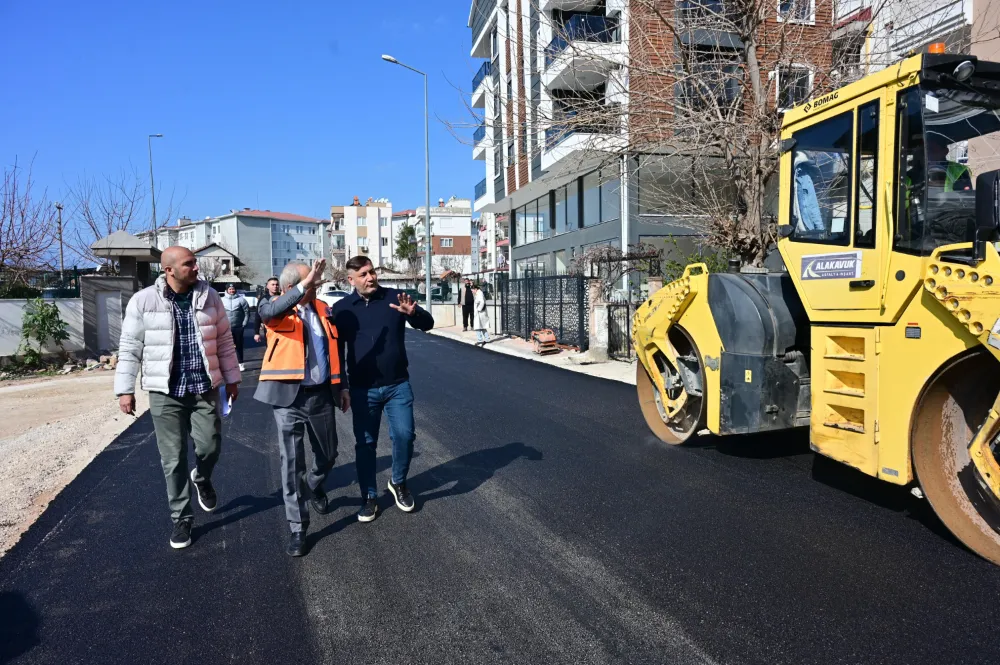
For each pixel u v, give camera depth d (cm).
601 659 308
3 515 521
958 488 408
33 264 1878
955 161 416
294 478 439
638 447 684
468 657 313
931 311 399
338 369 466
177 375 445
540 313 1912
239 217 9706
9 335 1519
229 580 399
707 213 1076
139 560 431
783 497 513
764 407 554
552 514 496
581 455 658
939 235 409
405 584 389
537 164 2533
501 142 1194
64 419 970
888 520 457
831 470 579
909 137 417
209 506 515
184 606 369
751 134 978
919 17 988
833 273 474
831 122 480
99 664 315
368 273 484
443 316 2945
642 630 331
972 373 390
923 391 404
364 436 487
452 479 589
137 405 1020
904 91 420
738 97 1007
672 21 1006
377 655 317
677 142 1034
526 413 878
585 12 1285
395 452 496
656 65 1038
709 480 563
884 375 432
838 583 371
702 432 653
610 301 1536
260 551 441
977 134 425
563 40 1170
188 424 462
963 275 368
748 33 958
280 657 317
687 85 1028
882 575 378
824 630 325
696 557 412
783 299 569
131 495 564
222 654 321
